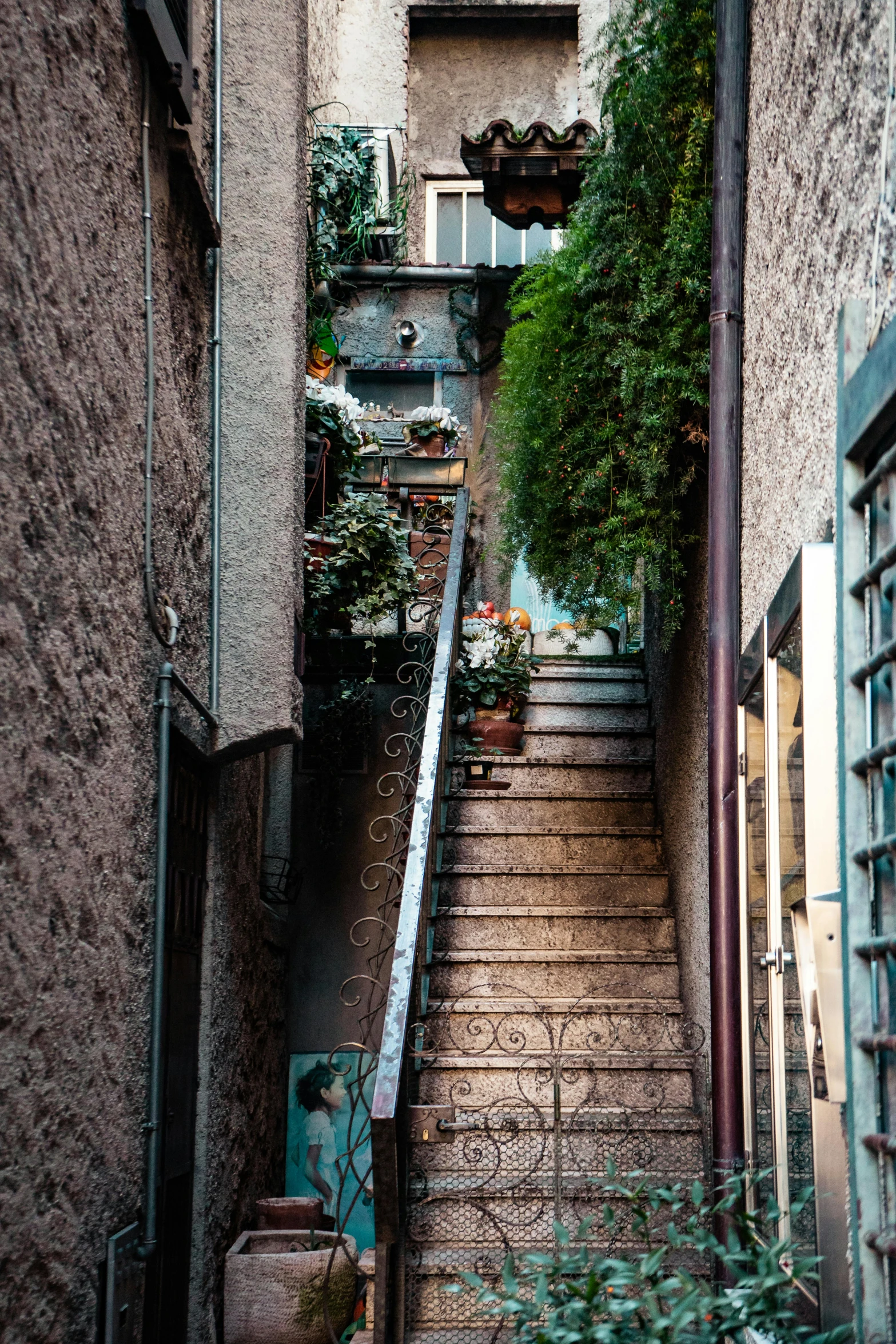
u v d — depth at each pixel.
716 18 3.55
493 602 8.09
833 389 2.31
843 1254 1.96
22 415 2.19
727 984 3.21
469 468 8.60
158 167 3.25
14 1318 2.09
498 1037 4.57
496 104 9.90
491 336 8.77
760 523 3.14
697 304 3.85
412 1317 3.46
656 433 3.86
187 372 3.54
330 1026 5.72
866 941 1.66
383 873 5.85
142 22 2.99
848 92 2.18
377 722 6.02
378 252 8.81
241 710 3.73
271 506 3.85
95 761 2.61
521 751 6.25
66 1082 2.39
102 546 2.67
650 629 6.41
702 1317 1.84
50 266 2.35
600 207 4.08
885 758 1.64
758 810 2.95
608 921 5.05
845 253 2.20
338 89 9.66
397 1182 3.09
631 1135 4.02
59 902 2.37
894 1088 1.65
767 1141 2.81
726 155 3.49
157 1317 3.28
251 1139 4.77
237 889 4.55
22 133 2.20
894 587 1.69
